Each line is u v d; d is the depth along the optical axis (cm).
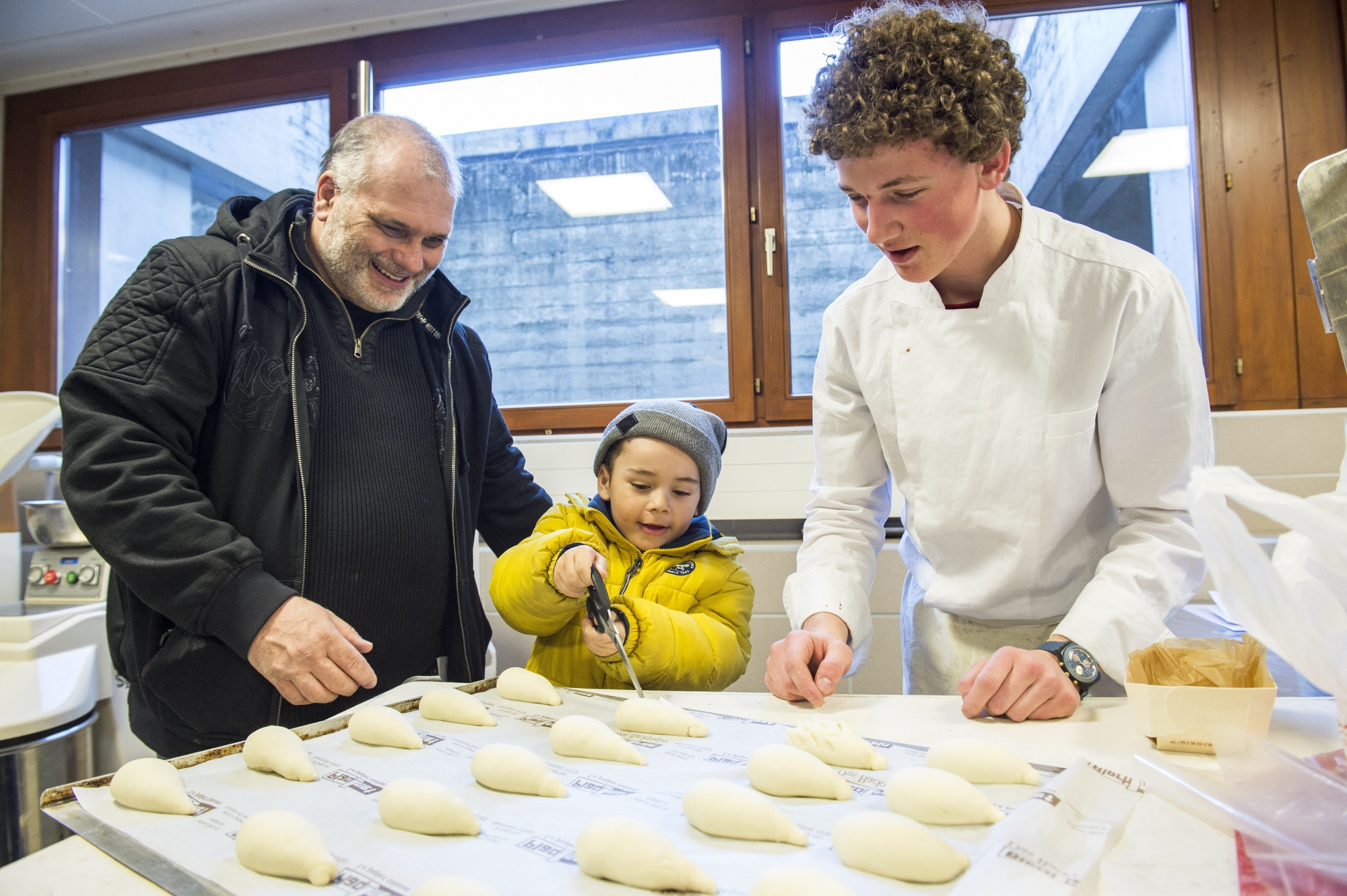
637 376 209
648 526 122
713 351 205
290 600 94
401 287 118
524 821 61
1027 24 196
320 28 224
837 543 107
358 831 59
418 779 64
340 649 89
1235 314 183
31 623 144
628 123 211
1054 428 92
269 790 66
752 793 60
